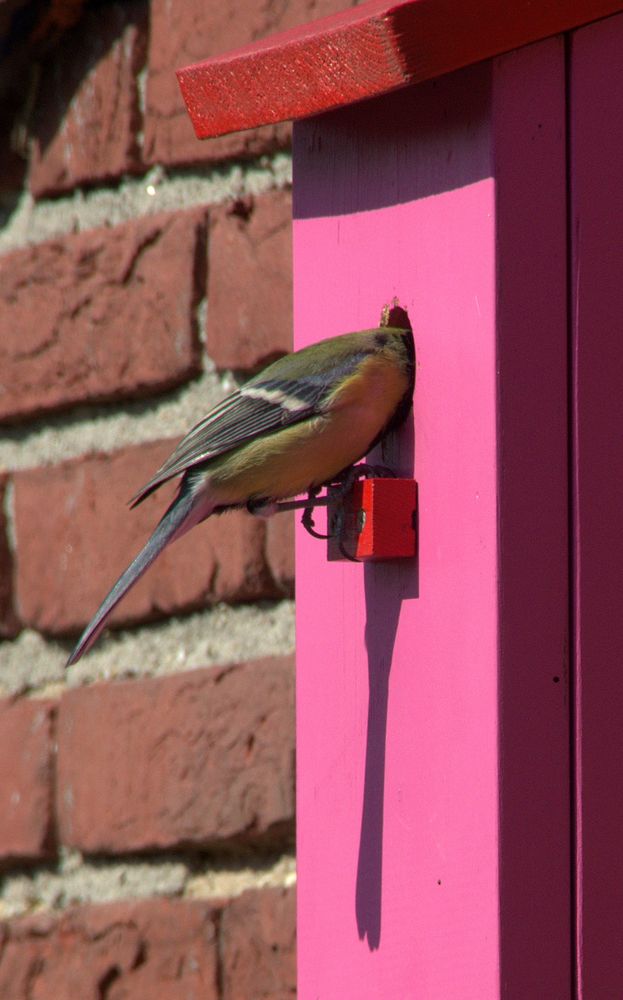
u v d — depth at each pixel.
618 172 5.46
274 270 6.64
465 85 5.46
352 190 5.95
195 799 6.56
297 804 6.04
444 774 5.41
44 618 7.22
